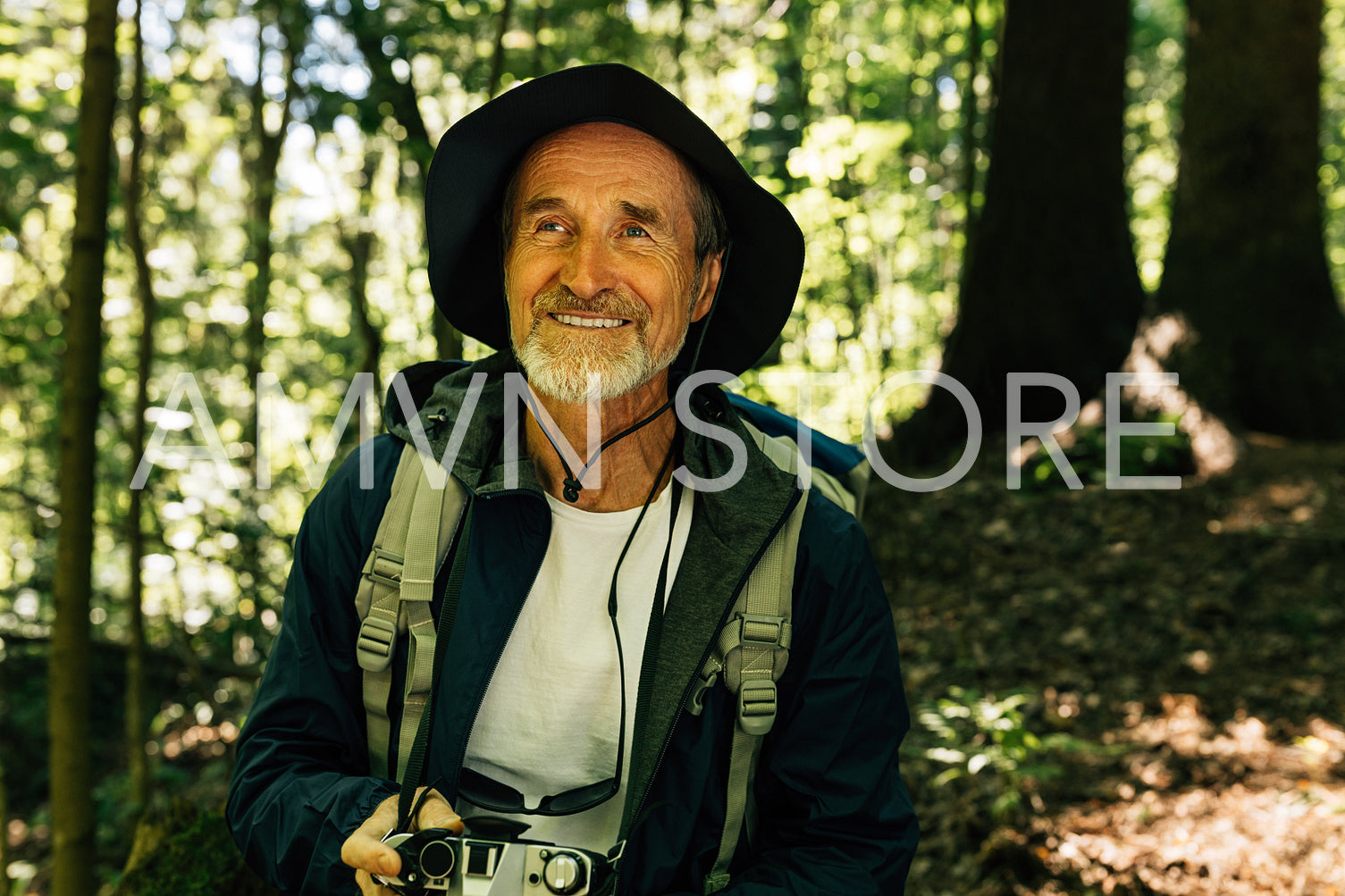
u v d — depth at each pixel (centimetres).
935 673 461
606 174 119
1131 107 1329
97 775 573
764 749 126
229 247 960
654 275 120
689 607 121
